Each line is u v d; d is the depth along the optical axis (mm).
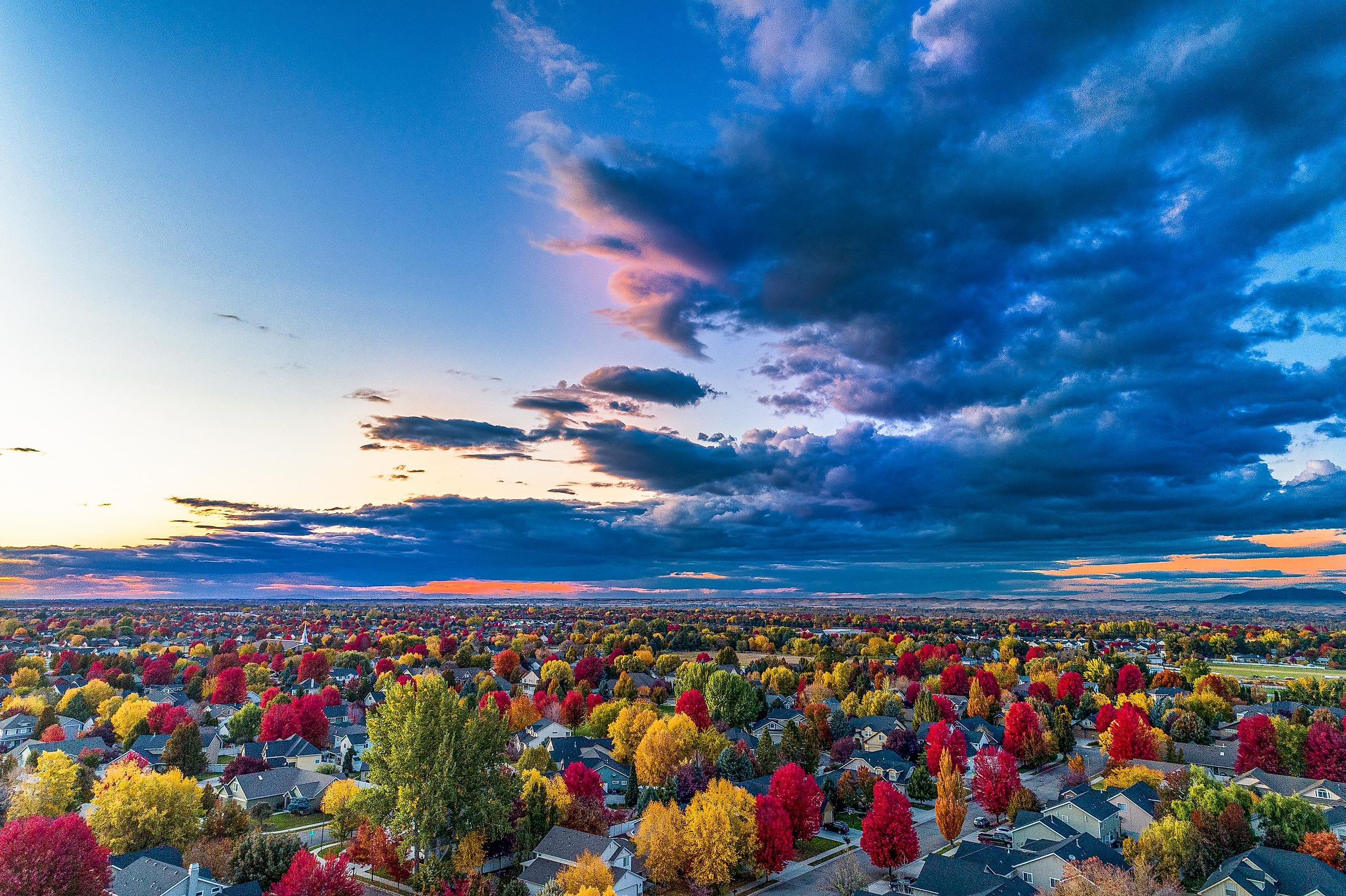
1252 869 69188
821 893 77750
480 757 79062
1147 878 69562
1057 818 87688
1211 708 154875
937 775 116875
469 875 73938
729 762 109188
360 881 76875
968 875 74188
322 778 108562
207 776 123312
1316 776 105125
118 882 70250
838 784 109688
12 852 58344
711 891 77688
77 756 126062
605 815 92562
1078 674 188500
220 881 71438
